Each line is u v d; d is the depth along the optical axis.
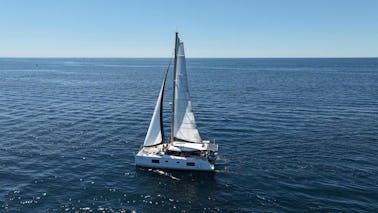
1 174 32.62
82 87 109.31
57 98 82.12
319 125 53.69
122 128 51.75
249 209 26.94
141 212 26.36
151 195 29.31
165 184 31.62
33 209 26.14
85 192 29.44
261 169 35.06
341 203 27.59
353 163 36.41
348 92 92.62
